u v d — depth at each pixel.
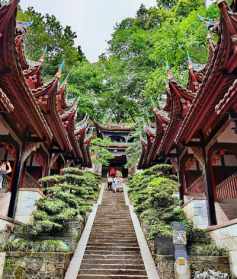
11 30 6.59
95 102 39.25
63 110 18.30
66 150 16.55
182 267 8.20
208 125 11.00
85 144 22.66
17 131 11.98
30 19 40.97
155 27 42.22
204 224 11.26
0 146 13.80
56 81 11.29
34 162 16.78
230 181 11.46
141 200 13.85
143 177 17.08
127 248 11.43
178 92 11.25
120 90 41.38
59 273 8.49
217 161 14.74
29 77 13.69
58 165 19.83
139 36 41.25
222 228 9.19
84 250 11.05
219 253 8.94
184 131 11.08
